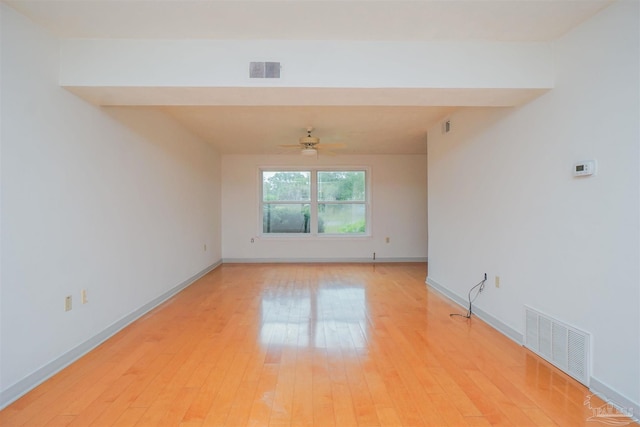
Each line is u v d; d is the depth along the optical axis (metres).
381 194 7.18
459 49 2.48
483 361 2.54
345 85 2.48
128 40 2.43
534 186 2.65
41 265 2.23
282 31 2.33
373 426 1.80
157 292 3.98
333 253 7.19
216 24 2.23
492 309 3.28
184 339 2.96
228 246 7.11
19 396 2.04
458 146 3.99
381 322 3.41
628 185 1.86
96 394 2.08
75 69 2.41
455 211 4.11
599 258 2.04
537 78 2.47
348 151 6.76
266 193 7.23
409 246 7.24
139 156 3.54
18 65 2.06
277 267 6.57
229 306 3.97
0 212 1.94
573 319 2.26
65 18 2.14
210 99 2.74
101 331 2.88
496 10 2.05
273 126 4.72
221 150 6.66
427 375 2.33
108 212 2.99
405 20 2.18
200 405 1.98
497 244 3.18
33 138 2.17
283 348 2.78
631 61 1.83
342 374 2.35
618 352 1.92
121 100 2.74
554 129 2.43
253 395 2.09
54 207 2.35
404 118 4.36
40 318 2.21
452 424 1.81
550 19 2.14
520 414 1.89
